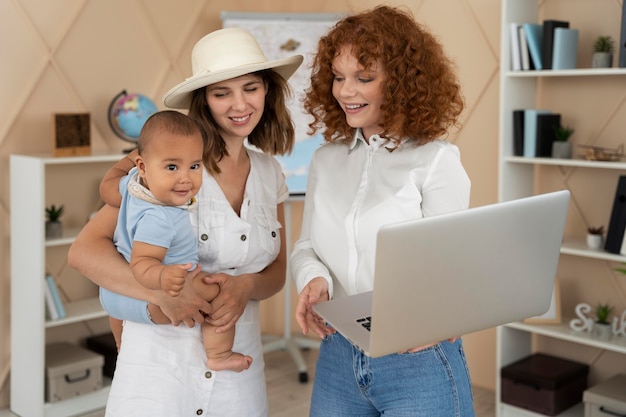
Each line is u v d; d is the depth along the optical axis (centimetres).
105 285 171
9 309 361
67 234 354
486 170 371
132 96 366
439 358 170
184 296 167
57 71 365
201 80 170
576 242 332
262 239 184
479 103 370
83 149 358
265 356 425
